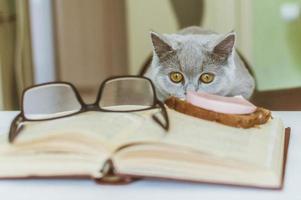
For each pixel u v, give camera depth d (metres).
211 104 0.63
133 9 1.51
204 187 0.55
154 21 1.50
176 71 0.84
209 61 0.84
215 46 0.84
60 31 1.53
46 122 0.61
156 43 0.84
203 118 0.63
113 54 1.55
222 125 0.62
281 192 0.54
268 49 1.40
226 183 0.55
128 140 0.56
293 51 1.38
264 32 1.40
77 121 0.60
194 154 0.55
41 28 1.52
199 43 0.85
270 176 0.55
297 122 0.74
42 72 1.52
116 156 0.55
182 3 1.46
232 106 0.63
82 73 1.54
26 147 0.56
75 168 0.55
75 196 0.55
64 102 0.68
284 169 0.58
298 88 1.36
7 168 0.56
